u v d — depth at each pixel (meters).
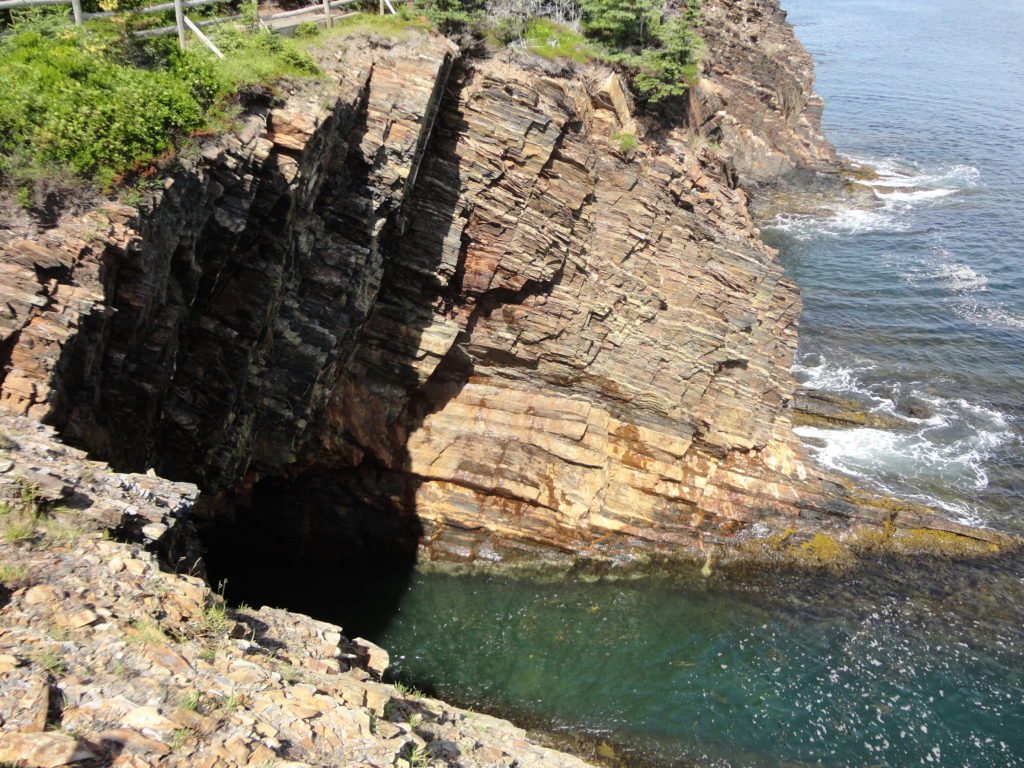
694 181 36.22
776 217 56.84
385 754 9.00
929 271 47.84
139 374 14.93
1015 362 37.59
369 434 25.52
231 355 18.20
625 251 29.44
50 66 14.98
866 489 28.62
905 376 36.28
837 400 33.62
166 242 14.73
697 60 41.44
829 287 45.84
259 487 25.00
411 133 22.27
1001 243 51.62
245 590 23.88
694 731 20.17
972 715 20.78
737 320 31.27
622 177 29.48
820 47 113.62
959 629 23.70
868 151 70.38
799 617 24.23
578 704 20.86
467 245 26.16
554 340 27.47
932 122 78.06
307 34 23.33
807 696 21.30
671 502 27.25
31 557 9.40
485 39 29.58
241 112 17.30
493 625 23.72
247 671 9.30
